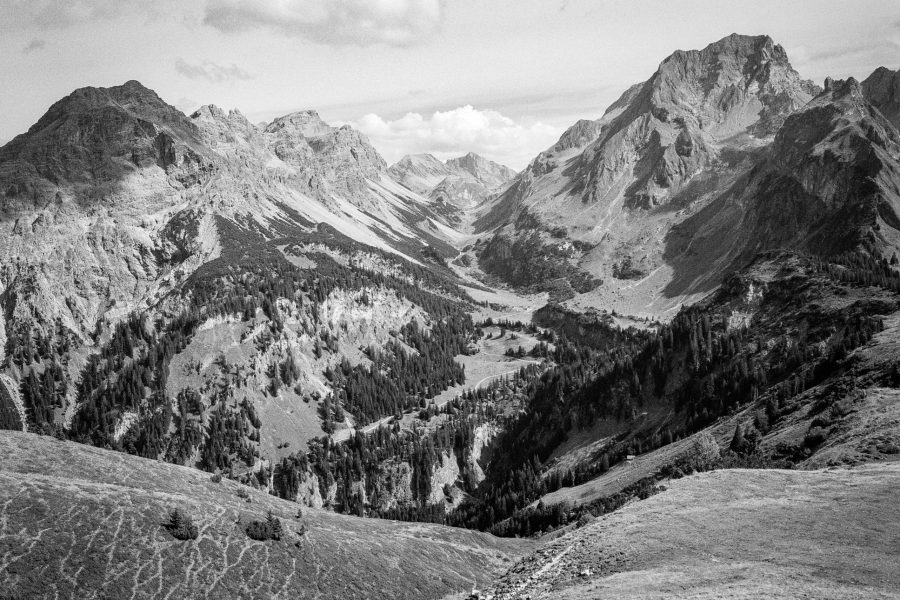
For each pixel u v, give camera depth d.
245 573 114.19
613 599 62.16
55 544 104.50
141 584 104.06
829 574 61.28
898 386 136.50
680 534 79.50
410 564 136.50
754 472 103.38
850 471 96.00
